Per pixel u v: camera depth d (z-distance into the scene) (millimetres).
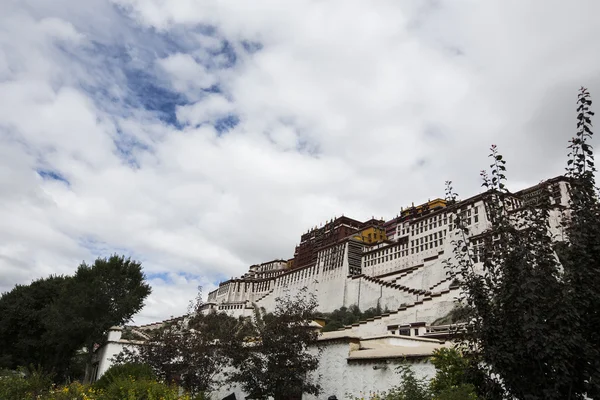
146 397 14211
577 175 8859
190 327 25188
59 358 41781
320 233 147375
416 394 10641
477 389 9359
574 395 7969
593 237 8195
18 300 46062
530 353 7949
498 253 9000
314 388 17422
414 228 91875
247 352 19234
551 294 8016
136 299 42000
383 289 76375
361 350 17531
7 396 15125
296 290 111562
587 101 8953
